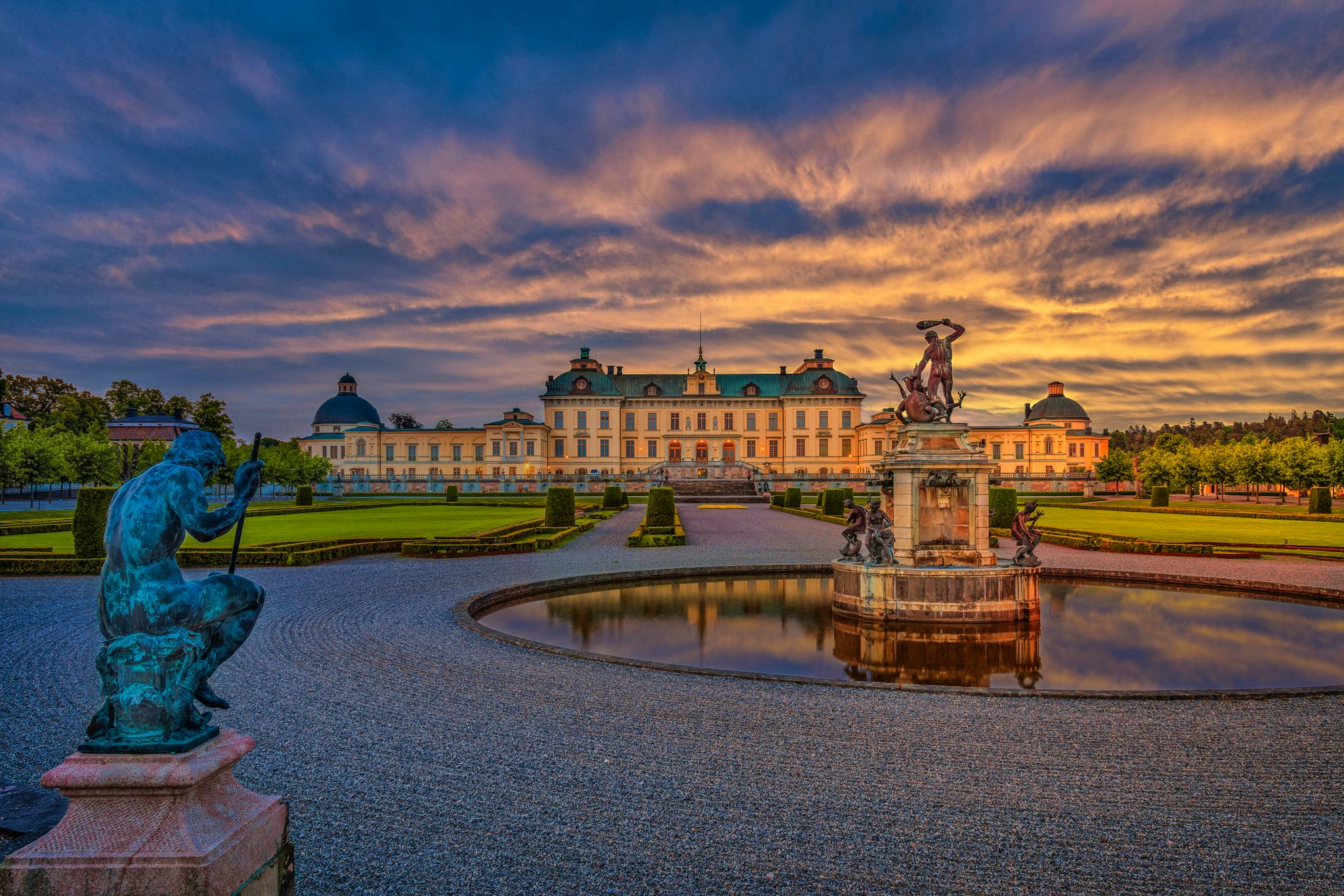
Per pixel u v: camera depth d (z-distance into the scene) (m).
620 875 6.62
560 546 34.81
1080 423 136.62
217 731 5.18
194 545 31.77
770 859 6.92
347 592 21.70
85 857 4.60
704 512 65.00
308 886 6.37
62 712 10.91
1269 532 41.22
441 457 133.38
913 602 18.45
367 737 10.00
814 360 135.25
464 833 7.36
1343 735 10.22
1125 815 7.84
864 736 10.13
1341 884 6.55
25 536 37.09
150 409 114.62
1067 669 14.94
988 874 6.69
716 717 10.88
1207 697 11.88
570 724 10.54
